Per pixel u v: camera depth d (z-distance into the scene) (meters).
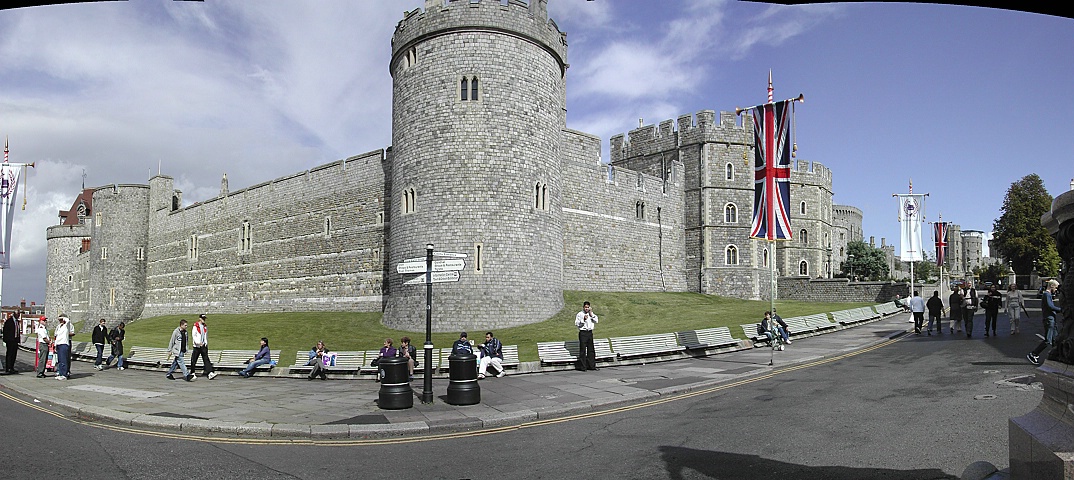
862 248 86.50
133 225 71.00
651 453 10.27
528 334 32.59
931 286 46.62
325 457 10.84
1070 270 5.86
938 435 10.37
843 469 8.83
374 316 42.53
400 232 37.50
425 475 9.60
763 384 16.98
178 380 21.95
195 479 9.53
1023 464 5.86
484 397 16.52
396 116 38.88
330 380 21.73
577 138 47.06
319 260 50.22
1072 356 5.61
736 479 8.64
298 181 53.06
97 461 10.57
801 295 53.34
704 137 54.22
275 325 43.12
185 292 64.88
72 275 89.19
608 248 48.25
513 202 36.22
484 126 36.19
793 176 69.75
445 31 36.78
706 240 53.38
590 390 17.05
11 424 13.81
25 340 39.69
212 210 62.38
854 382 16.20
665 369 20.84
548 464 9.97
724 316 37.25
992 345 22.73
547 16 39.72
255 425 13.05
